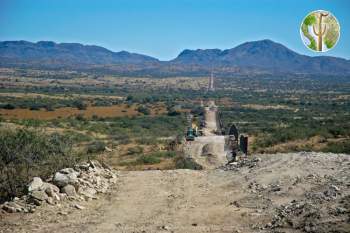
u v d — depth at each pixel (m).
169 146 40.91
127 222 12.04
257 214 12.16
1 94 127.00
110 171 18.91
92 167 17.78
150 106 111.69
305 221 10.09
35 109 90.62
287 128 56.53
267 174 16.91
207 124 65.75
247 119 85.12
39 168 16.52
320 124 64.88
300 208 11.43
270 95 172.00
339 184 13.63
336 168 16.39
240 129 60.66
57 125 61.75
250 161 19.92
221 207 13.49
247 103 131.50
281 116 93.44
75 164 17.70
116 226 11.59
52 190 13.80
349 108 115.44
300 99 151.75
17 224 11.56
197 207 13.66
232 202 13.98
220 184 16.95
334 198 11.99
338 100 146.88
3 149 15.98
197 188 16.56
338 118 79.88
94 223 11.87
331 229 9.21
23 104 97.38
